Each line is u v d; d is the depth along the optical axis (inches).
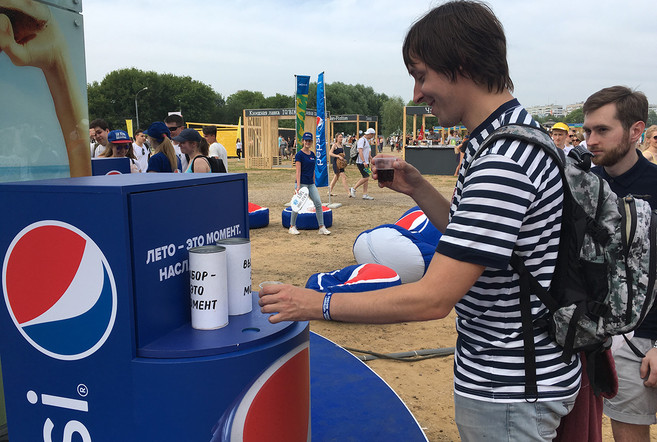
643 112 87.8
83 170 98.6
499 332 51.0
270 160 1058.7
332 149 576.7
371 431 87.3
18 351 55.6
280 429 57.3
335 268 273.3
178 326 57.0
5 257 54.3
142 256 51.0
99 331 51.3
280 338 56.3
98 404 52.8
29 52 85.3
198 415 51.3
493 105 51.8
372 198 551.2
